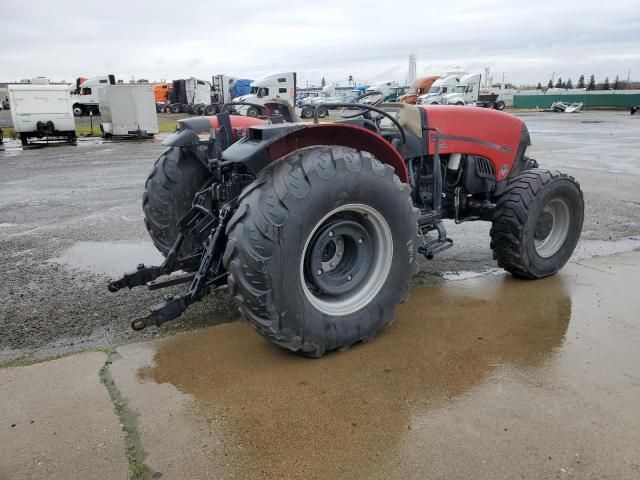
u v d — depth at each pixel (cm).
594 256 488
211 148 367
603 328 332
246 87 4084
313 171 268
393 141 394
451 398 256
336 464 213
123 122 2048
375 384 269
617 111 4591
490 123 432
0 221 662
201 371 284
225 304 377
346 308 299
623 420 238
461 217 450
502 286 410
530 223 398
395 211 303
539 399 255
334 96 4853
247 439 229
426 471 209
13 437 232
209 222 350
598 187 847
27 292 411
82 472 211
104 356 301
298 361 293
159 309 286
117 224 638
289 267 266
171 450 223
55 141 1980
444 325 338
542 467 210
